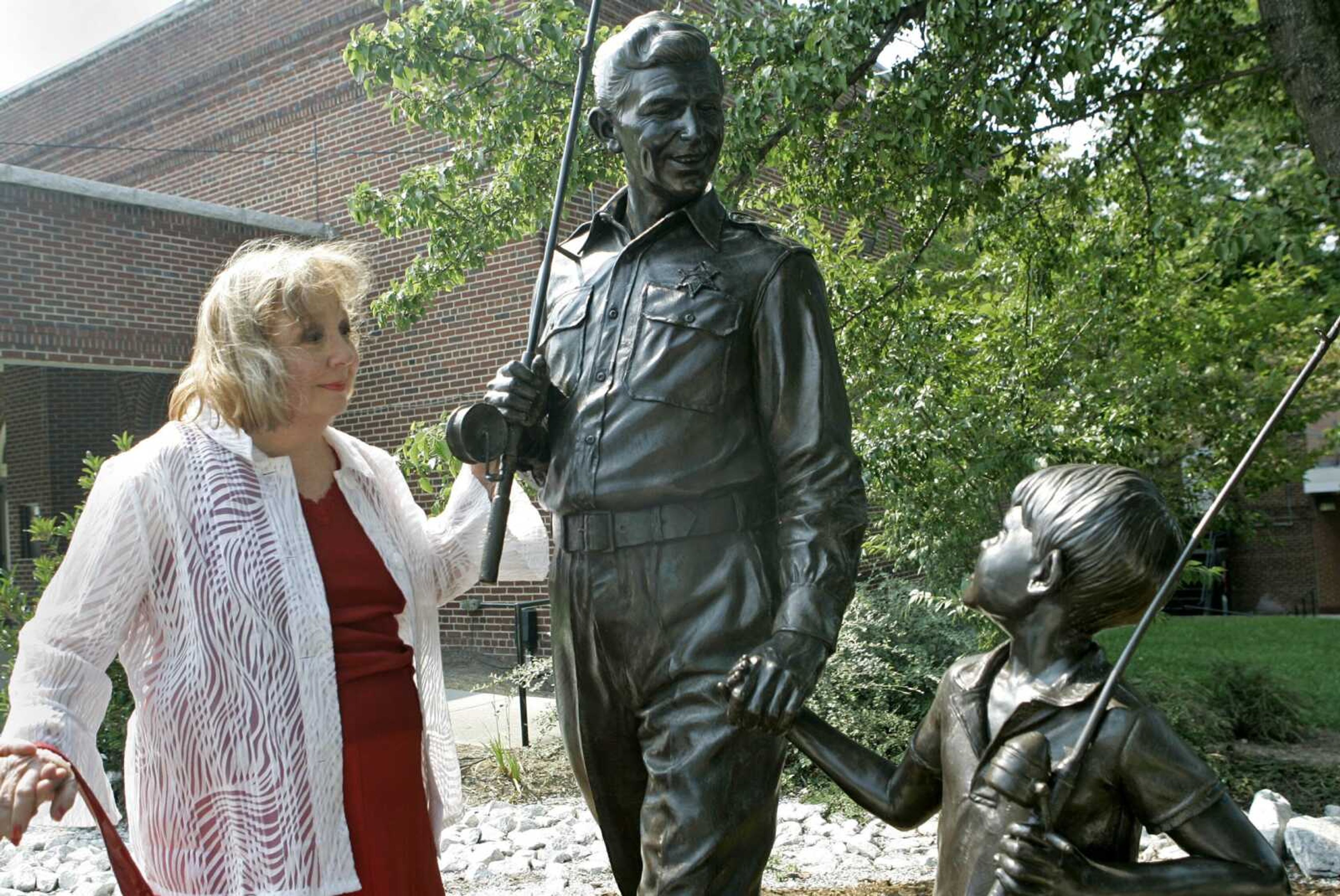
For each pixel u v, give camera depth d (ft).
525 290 36.32
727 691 6.93
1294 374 30.89
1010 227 27.81
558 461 8.07
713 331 7.73
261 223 40.68
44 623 7.07
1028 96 23.61
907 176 23.72
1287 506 76.33
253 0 44.50
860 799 7.00
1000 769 5.79
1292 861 17.52
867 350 23.88
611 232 8.61
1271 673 29.53
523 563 9.15
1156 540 5.85
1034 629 6.12
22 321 35.78
